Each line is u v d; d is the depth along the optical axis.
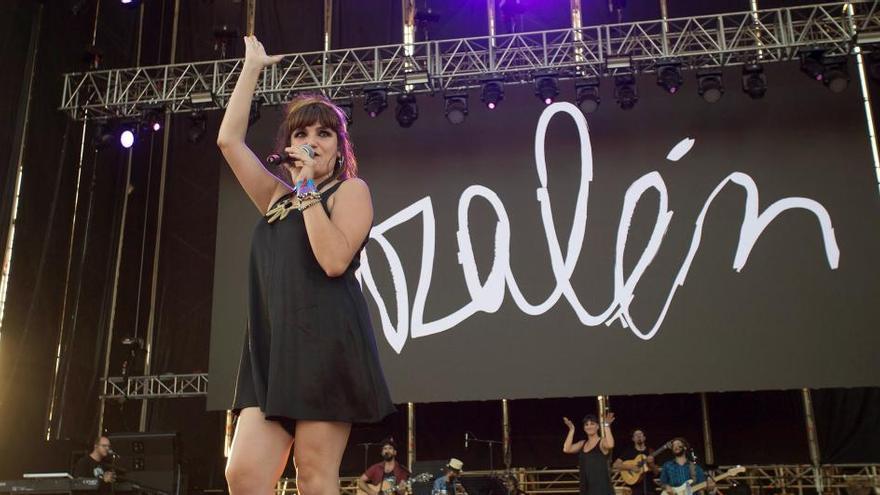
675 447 9.55
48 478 7.74
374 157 11.21
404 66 11.16
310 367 1.64
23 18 10.74
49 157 11.09
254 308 1.76
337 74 11.52
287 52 13.67
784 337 10.00
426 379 10.38
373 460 12.36
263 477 1.65
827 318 10.00
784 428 12.07
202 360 12.91
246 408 1.69
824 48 10.37
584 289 10.46
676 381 10.02
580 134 10.98
